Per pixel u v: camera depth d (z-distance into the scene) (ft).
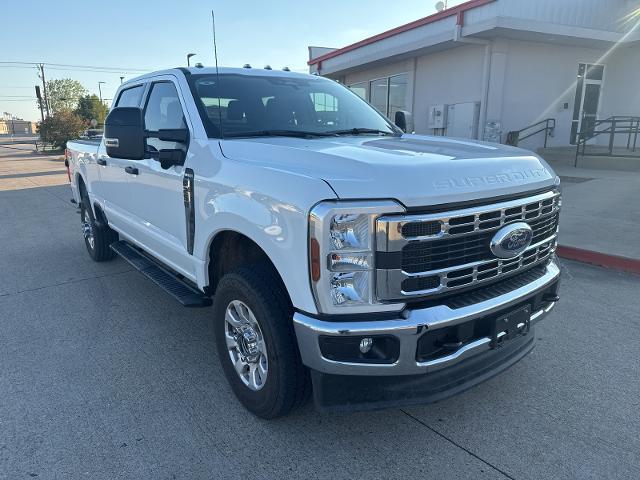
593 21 47.29
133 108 11.59
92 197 19.99
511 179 9.29
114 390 11.45
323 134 12.49
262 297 9.22
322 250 7.88
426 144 11.05
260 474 8.77
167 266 14.43
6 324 15.24
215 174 10.43
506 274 9.37
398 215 7.86
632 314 15.37
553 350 13.10
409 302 8.24
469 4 44.14
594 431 9.84
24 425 10.16
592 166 44.86
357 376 8.55
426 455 9.21
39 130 137.69
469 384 9.19
